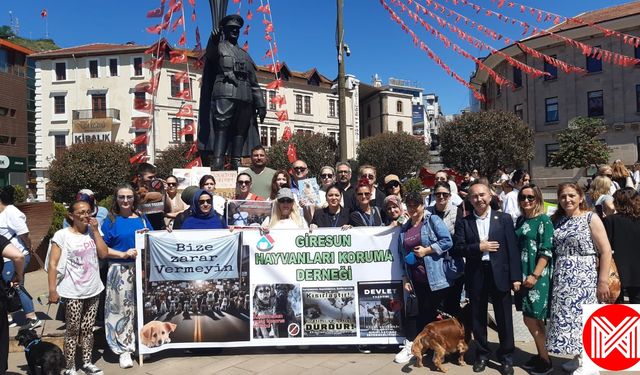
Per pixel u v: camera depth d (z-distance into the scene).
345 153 11.25
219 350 5.00
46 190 38.72
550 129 35.25
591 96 33.59
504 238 4.25
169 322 4.73
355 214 5.13
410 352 4.61
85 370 4.31
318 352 4.91
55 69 41.56
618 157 32.47
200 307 4.77
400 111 59.88
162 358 4.79
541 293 4.15
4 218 5.53
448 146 32.84
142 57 40.22
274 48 12.18
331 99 50.88
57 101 41.56
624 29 31.58
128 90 40.34
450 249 4.49
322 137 39.16
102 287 4.41
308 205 5.86
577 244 4.01
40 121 41.53
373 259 4.85
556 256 4.15
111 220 4.86
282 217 5.18
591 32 32.12
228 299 4.80
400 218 5.15
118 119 40.31
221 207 6.07
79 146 31.98
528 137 31.84
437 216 4.55
